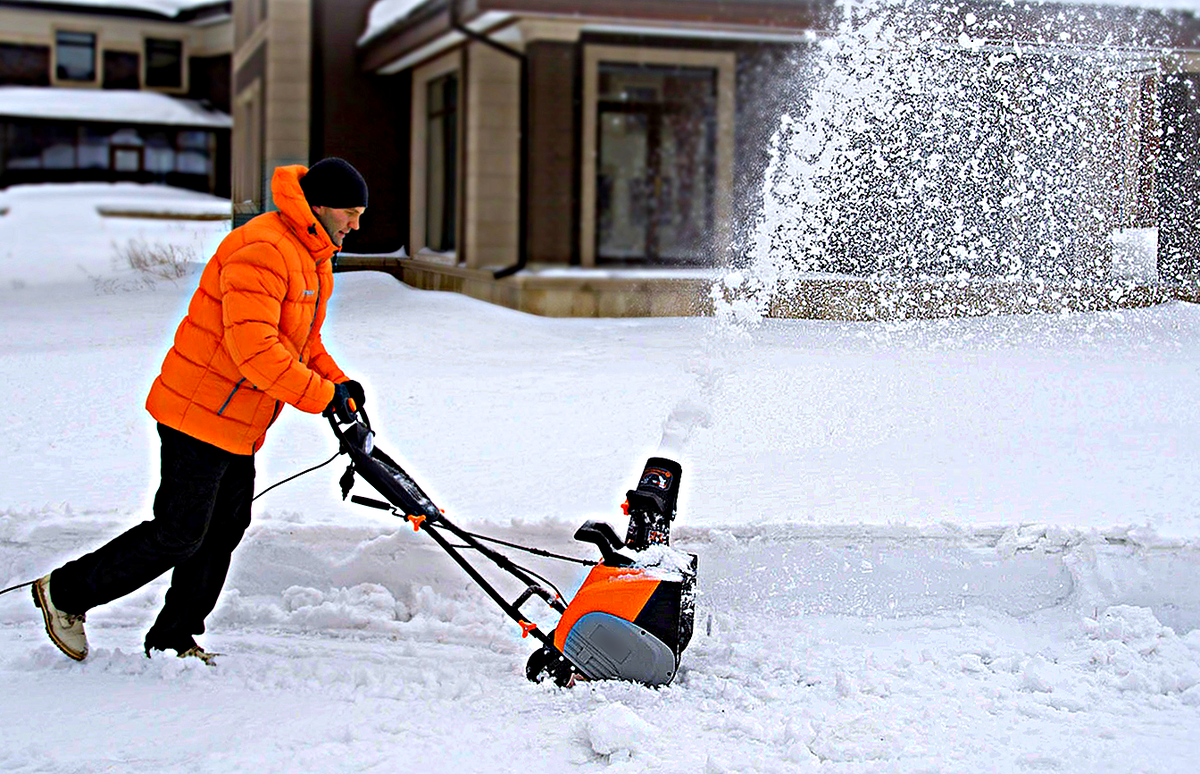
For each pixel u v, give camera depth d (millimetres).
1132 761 3086
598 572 3668
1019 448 6184
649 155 13797
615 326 12312
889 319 9727
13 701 3455
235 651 3990
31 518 4641
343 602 4320
